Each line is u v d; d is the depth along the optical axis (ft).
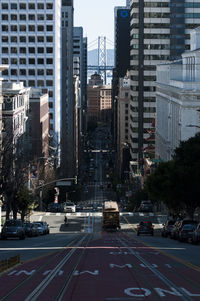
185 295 88.38
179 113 598.75
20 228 293.43
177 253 181.16
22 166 404.57
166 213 578.25
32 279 108.06
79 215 581.94
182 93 568.82
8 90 570.46
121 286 98.07
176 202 372.38
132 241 281.95
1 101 470.39
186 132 572.10
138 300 84.12
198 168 349.20
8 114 532.73
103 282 103.40
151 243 258.78
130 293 90.27
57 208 613.93
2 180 327.67
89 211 643.86
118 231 454.81
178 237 281.33
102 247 219.20
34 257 162.61
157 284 100.58
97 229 474.49
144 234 394.52
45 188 564.30
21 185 377.71
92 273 117.91
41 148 650.84
